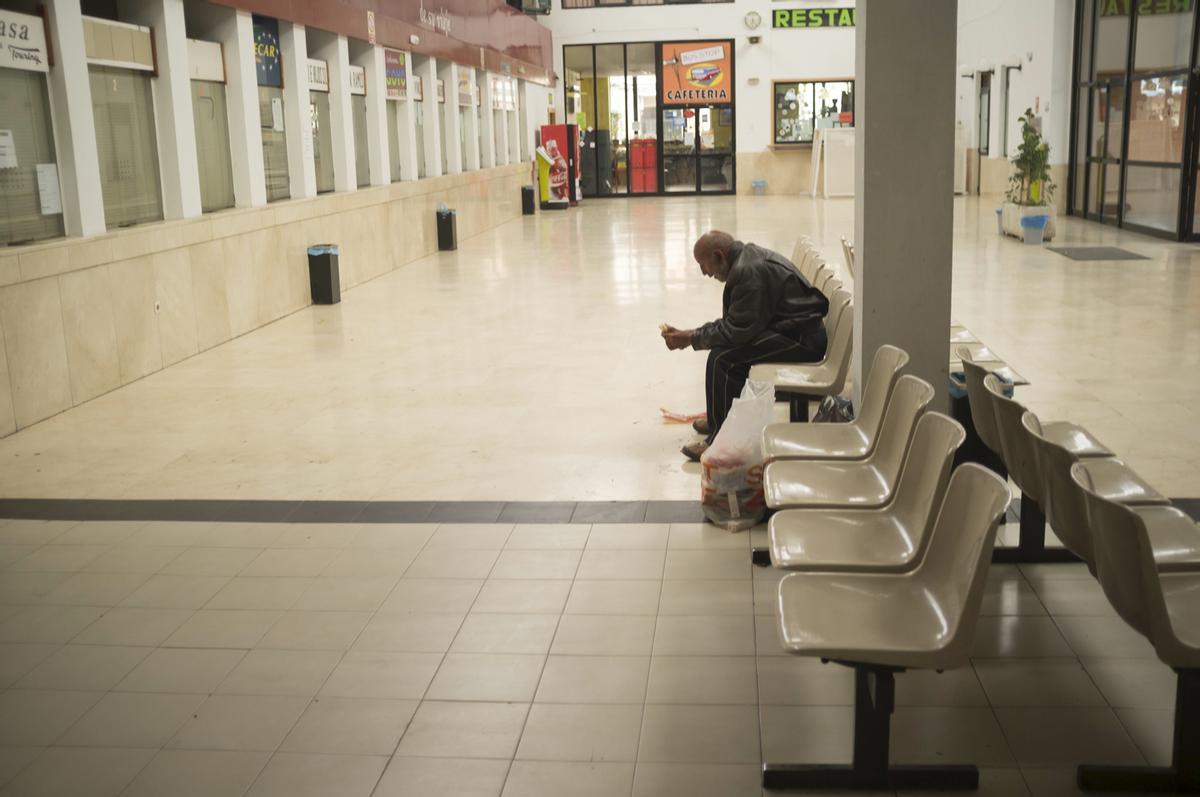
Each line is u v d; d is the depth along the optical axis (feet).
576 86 86.74
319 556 14.67
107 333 24.63
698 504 16.25
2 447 20.40
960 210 63.87
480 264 47.26
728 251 17.65
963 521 8.86
